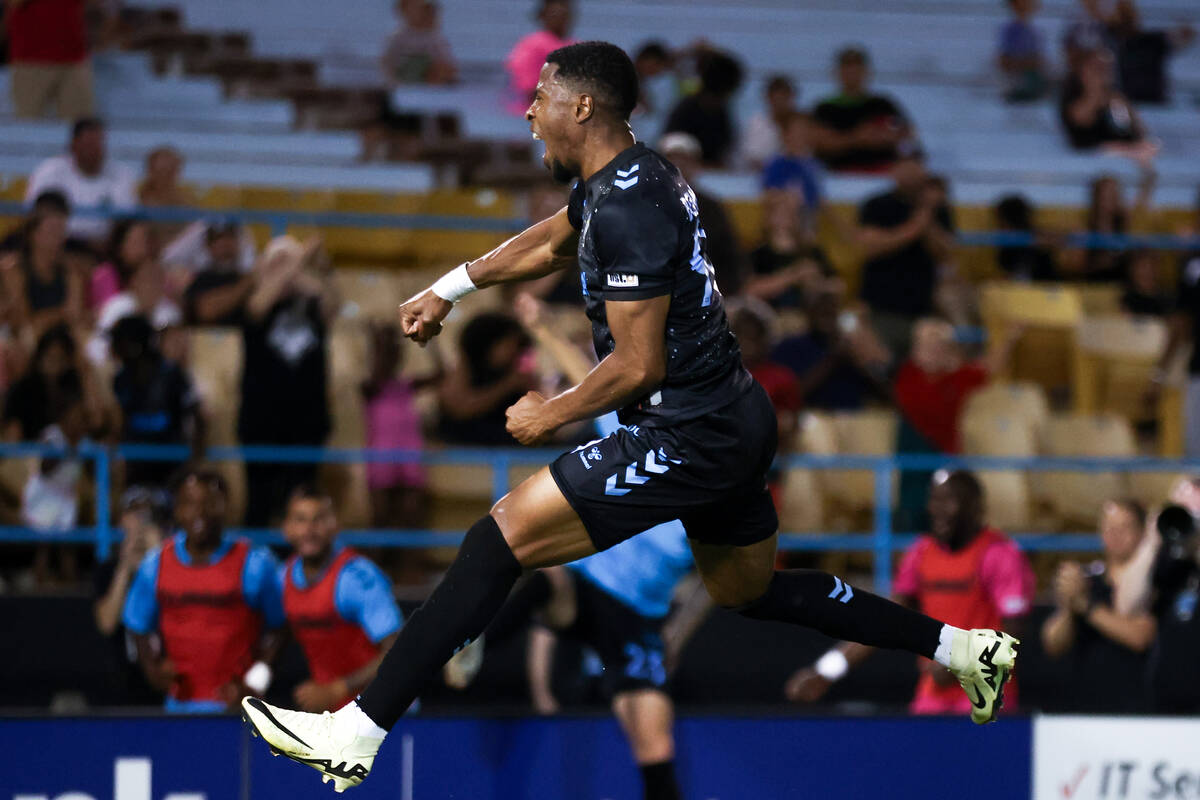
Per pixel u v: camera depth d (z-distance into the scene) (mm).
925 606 23312
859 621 13625
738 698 26453
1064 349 34625
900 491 28891
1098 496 30781
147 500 23125
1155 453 33125
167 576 21281
